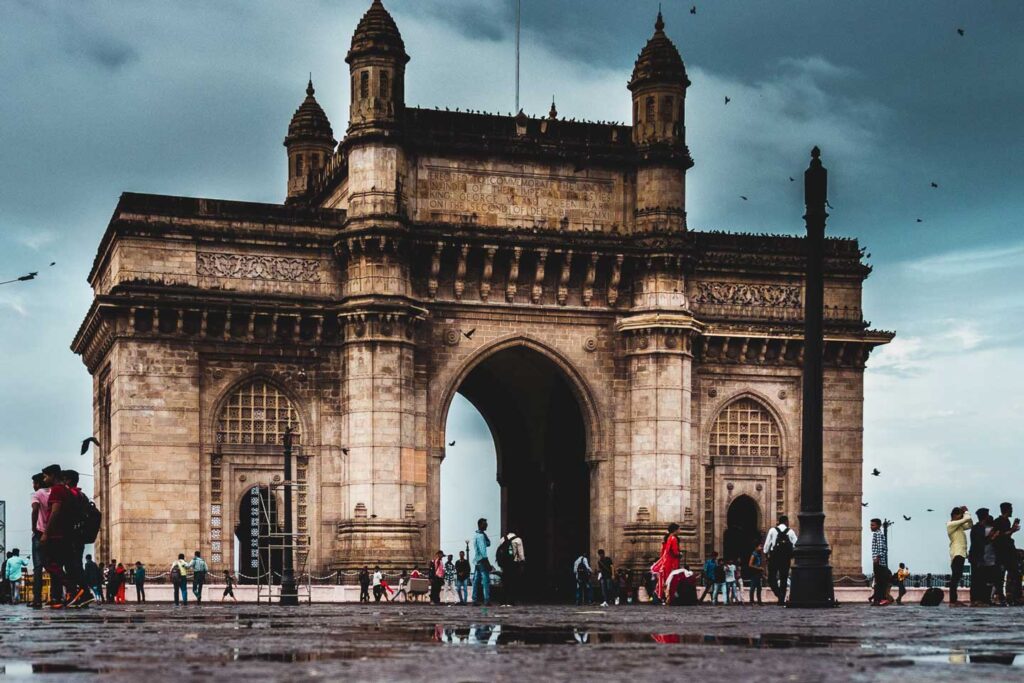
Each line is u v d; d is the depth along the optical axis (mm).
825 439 84438
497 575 67938
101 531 80562
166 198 74938
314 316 75938
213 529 74438
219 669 15297
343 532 75062
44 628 26031
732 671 15078
